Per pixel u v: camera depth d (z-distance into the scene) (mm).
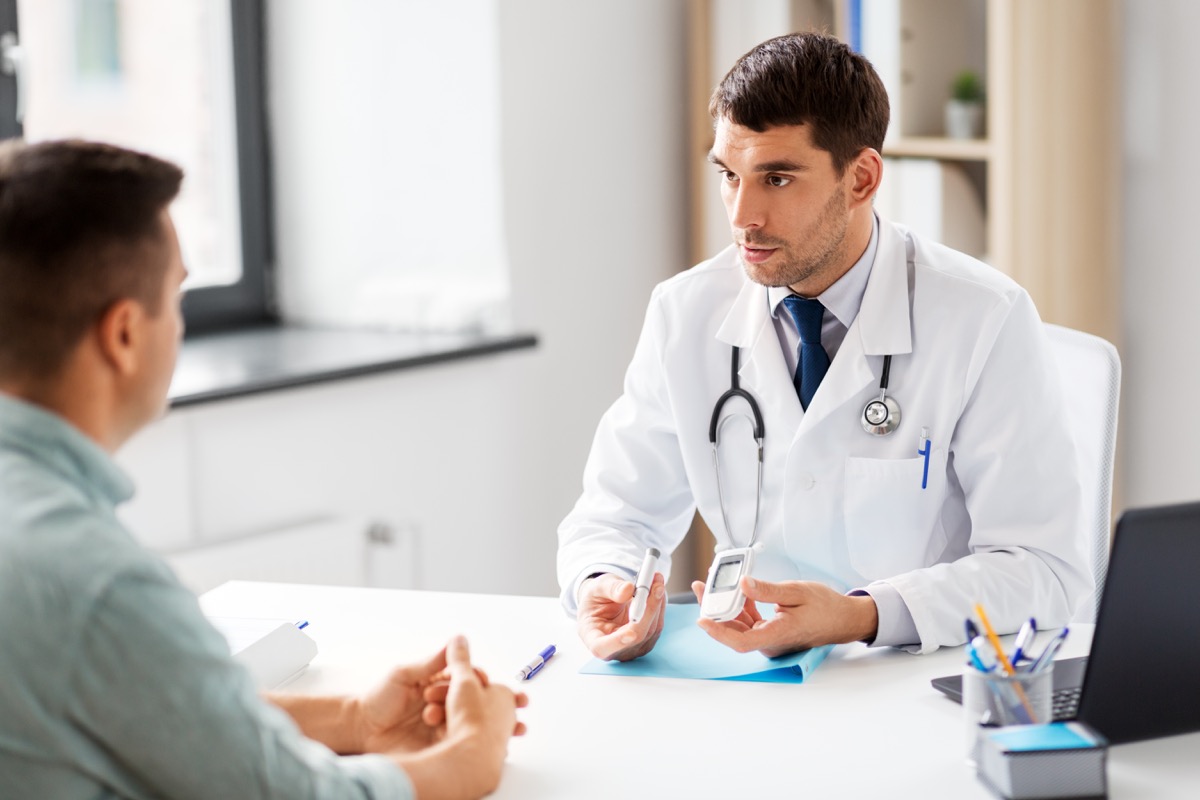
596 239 3211
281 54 3168
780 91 1617
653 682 1440
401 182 3078
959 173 2889
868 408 1729
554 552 3262
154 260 1053
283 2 3148
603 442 1956
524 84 2994
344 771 1076
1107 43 2877
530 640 1582
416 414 2941
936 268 1776
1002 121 2721
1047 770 1129
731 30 3143
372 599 1744
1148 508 1185
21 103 2746
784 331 1824
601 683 1443
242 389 2551
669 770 1229
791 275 1686
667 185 3375
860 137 1670
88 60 2914
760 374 1782
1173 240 2920
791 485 1760
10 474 975
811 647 1478
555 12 3043
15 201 1003
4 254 1001
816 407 1729
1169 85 2879
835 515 1759
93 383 1035
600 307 3250
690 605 1675
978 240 2916
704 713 1354
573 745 1292
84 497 998
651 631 1521
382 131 3076
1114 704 1230
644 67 3277
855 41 2887
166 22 3045
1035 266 2816
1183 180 2883
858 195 1721
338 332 3137
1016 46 2713
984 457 1692
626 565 1714
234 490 2660
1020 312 1718
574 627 1621
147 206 1048
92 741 976
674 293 1908
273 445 2709
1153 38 2887
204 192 3172
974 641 1234
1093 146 2885
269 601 1746
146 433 2510
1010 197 2744
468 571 3076
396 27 3018
